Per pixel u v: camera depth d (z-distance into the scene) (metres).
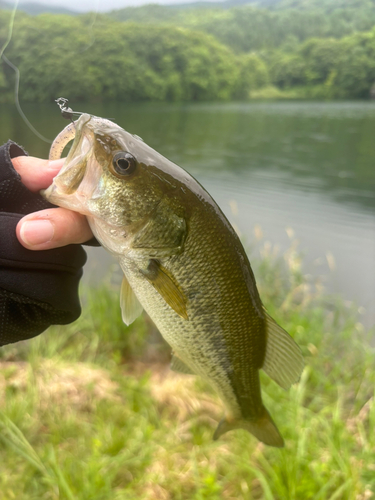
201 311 0.25
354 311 0.78
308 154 2.48
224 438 0.51
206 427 0.53
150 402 0.55
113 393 0.57
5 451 0.45
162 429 0.51
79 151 0.22
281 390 0.56
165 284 0.24
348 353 0.66
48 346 0.65
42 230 0.20
